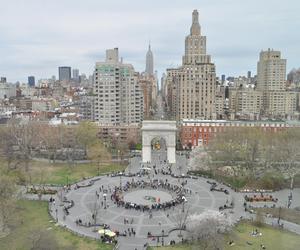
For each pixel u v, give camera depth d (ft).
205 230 323.57
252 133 618.44
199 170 603.26
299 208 430.20
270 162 563.07
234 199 467.11
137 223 386.32
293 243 328.29
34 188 499.10
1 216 369.50
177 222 387.55
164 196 480.23
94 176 584.81
